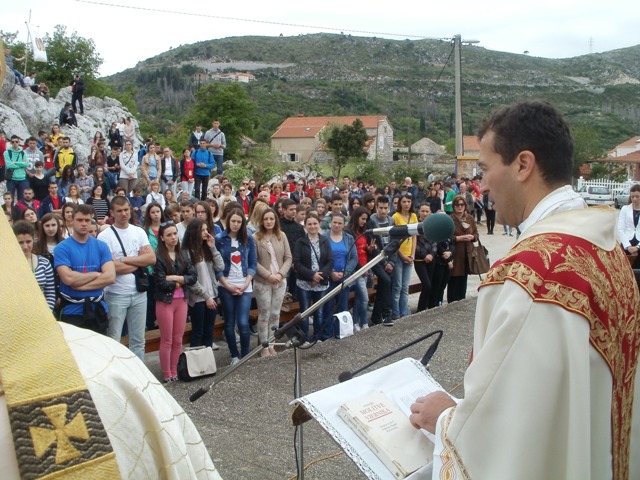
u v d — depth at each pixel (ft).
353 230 24.17
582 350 4.39
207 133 60.54
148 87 404.57
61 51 154.30
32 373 2.49
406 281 26.00
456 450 4.53
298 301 22.97
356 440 6.58
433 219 9.09
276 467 12.48
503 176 5.28
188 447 3.40
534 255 4.69
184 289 18.57
